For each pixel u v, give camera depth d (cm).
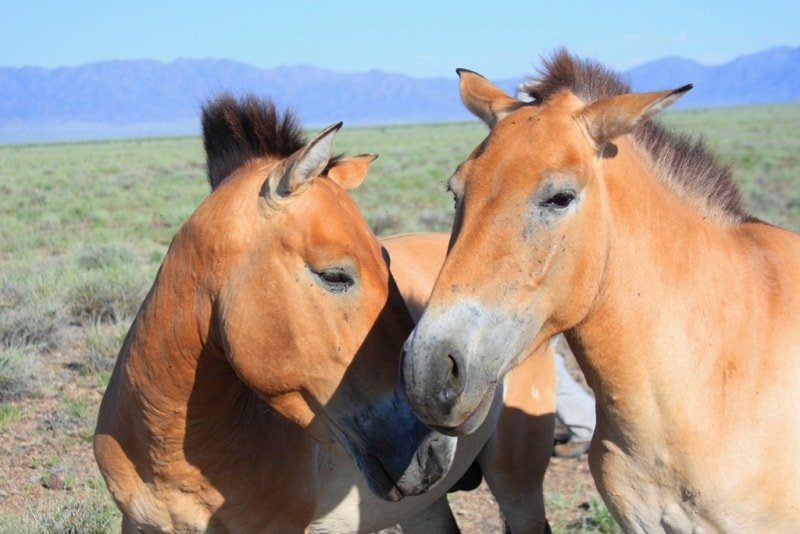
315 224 304
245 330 308
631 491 351
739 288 346
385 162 4016
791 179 2762
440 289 292
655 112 300
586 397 686
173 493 339
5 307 981
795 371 334
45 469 605
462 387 284
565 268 306
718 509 332
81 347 889
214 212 320
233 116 351
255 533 354
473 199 302
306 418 324
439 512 479
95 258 1337
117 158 5588
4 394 732
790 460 327
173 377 325
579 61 332
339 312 307
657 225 336
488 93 351
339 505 386
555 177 297
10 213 2194
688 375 330
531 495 477
